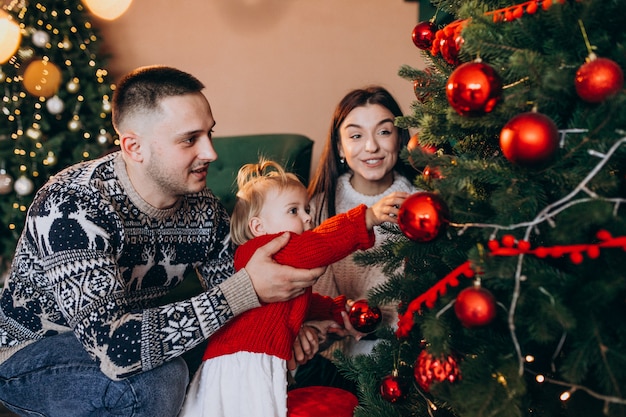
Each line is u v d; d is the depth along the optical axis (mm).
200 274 1716
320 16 3777
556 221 997
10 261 3477
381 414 1221
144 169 1416
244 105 3881
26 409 1505
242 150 3082
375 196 1960
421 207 1003
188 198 1590
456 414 1168
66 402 1421
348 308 1655
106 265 1346
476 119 1022
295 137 3092
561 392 1077
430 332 977
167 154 1392
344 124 1894
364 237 1461
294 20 3795
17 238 3400
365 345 1799
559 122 1028
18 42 3383
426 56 1423
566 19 949
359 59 3793
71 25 3531
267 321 1441
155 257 1526
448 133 1168
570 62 970
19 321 1520
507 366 965
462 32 1019
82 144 3531
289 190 1608
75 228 1339
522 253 924
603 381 888
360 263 1305
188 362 1782
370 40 3773
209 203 1636
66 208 1348
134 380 1380
